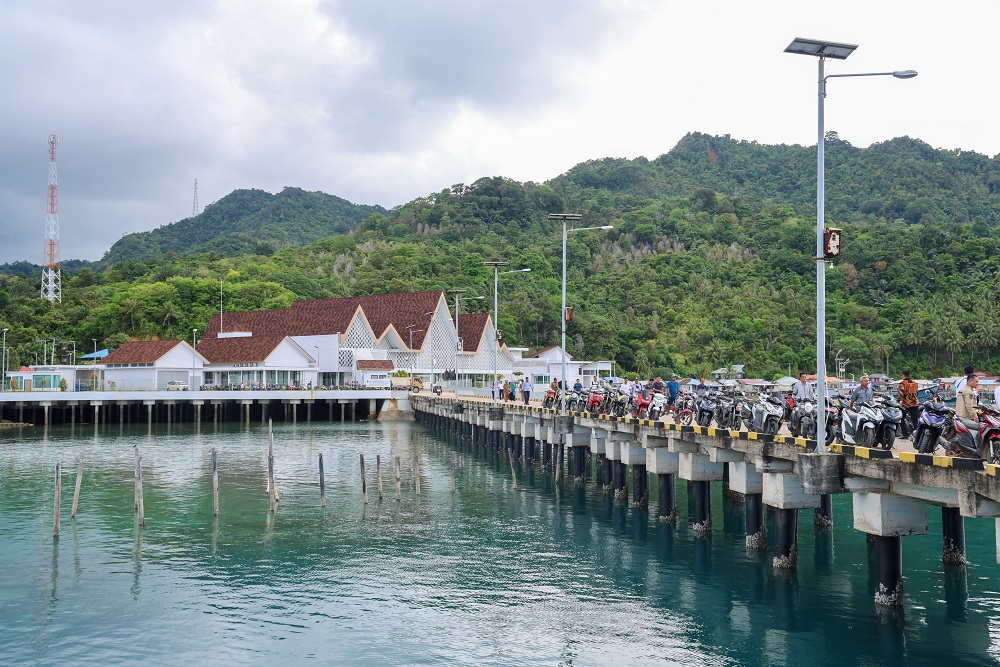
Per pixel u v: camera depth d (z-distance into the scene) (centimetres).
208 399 9450
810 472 2188
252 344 11238
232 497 4316
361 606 2486
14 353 12700
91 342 14438
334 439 7731
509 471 5431
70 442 7288
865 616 2311
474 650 2127
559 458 4781
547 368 12731
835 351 14962
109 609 2486
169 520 3725
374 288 18075
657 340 15862
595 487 4681
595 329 16162
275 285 16362
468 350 12862
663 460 3538
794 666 1984
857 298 16812
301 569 2898
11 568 2936
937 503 2133
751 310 16775
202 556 3084
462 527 3562
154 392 9150
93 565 2967
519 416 5962
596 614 2384
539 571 2842
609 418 4066
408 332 12538
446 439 7738
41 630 2316
